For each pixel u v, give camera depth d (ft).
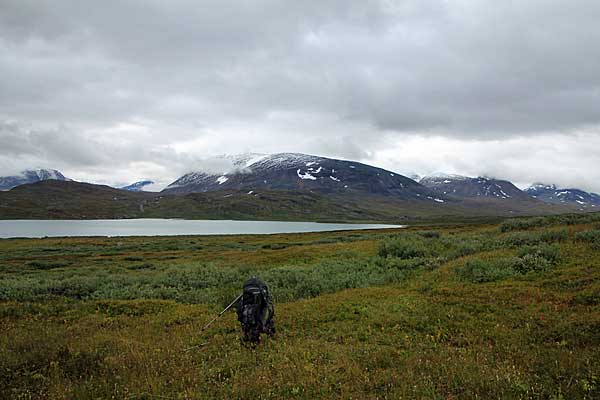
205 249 169.78
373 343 34.32
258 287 35.99
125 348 34.19
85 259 133.90
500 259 64.39
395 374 26.04
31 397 23.90
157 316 48.93
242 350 33.22
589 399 21.74
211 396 23.93
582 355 27.76
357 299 50.37
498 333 34.32
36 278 84.12
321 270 77.30
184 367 29.12
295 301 54.70
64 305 55.62
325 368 27.50
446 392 23.58
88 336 39.19
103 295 63.52
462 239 106.73
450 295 49.06
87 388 24.76
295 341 35.63
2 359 30.22
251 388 24.62
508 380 24.27
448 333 36.06
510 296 45.34
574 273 51.49
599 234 73.05
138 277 79.30
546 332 33.45
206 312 50.03
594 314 35.70
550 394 22.56
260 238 241.55
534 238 80.84
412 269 74.38
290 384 25.14
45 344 34.68
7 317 49.03
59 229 438.40
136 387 25.39
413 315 42.37
